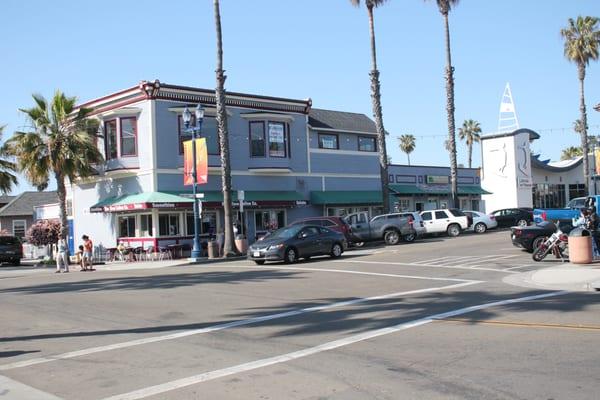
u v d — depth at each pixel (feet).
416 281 51.67
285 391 21.15
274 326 33.73
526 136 168.66
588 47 157.28
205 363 25.77
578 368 22.36
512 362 23.61
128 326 35.55
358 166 133.39
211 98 108.58
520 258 66.64
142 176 102.73
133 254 101.14
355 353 26.35
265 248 76.18
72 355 28.43
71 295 51.52
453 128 132.77
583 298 39.09
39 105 100.58
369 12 118.93
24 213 167.94
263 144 114.11
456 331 29.96
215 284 55.11
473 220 124.57
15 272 92.22
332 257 81.82
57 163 98.12
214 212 108.99
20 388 22.91
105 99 108.58
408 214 104.94
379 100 119.96
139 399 20.97
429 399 19.56
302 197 118.52
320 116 133.39
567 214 87.71
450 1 132.26
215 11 96.12
